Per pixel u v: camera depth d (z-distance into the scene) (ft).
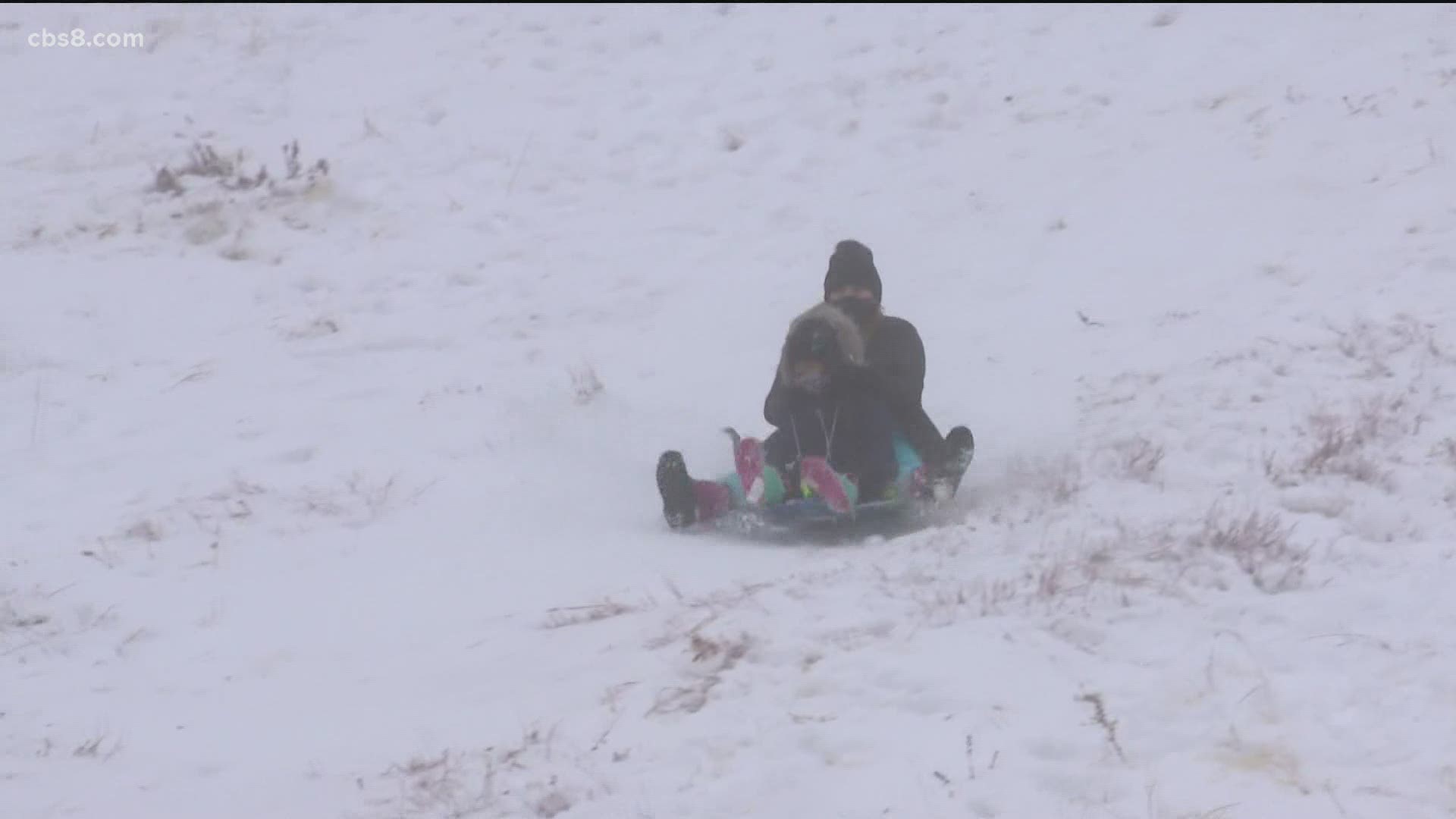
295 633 73.46
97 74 171.63
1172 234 125.70
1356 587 65.31
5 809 55.31
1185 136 145.28
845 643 63.62
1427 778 51.16
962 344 112.57
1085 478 84.79
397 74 176.55
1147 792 51.39
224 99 166.09
